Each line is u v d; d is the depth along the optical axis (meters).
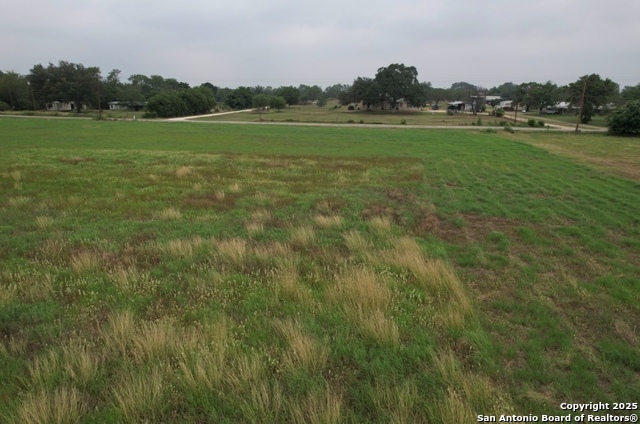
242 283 6.87
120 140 36.28
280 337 5.27
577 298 6.72
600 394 4.36
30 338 5.26
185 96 99.81
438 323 5.65
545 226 11.37
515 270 8.00
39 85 101.31
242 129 52.81
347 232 10.23
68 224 10.62
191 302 6.27
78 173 18.81
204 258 8.15
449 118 87.62
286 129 53.78
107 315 5.80
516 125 65.06
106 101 111.50
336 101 186.62
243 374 4.41
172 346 4.89
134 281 6.89
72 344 5.00
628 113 47.75
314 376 4.51
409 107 122.94
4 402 4.02
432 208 13.30
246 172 20.38
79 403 4.08
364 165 23.45
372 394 4.15
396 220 11.80
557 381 4.54
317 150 31.34
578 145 36.81
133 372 4.40
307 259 8.25
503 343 5.29
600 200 14.51
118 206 12.78
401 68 116.56
